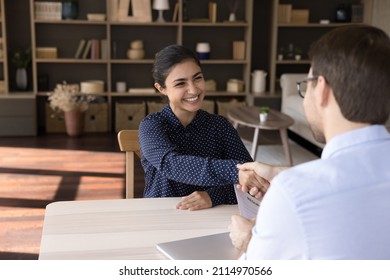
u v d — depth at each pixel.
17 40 6.70
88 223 1.61
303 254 0.99
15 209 4.02
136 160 5.38
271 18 6.93
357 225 0.97
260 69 7.25
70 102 6.32
